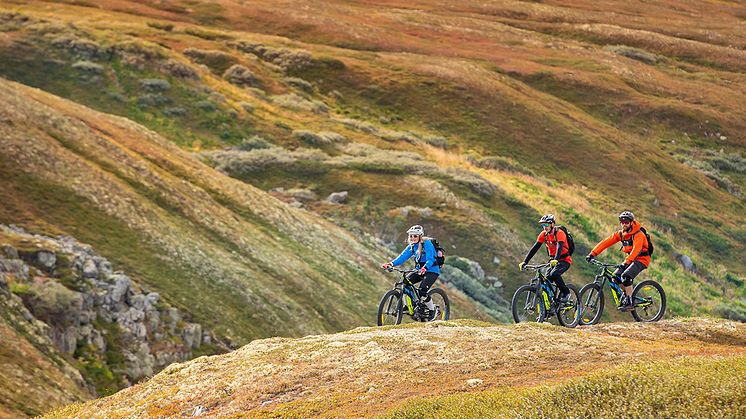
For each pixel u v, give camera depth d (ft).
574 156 403.34
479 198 305.53
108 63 364.99
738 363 47.14
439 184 304.50
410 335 75.10
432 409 48.73
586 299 83.15
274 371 67.97
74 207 171.94
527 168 383.65
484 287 244.83
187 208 200.75
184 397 66.28
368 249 249.55
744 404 40.14
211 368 73.36
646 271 280.31
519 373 59.11
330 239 233.96
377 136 377.09
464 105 433.48
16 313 125.08
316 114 389.19
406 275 85.61
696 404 40.98
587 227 311.06
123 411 66.69
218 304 164.76
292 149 333.83
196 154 305.94
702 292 284.61
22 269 137.90
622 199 373.81
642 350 65.72
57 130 204.23
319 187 296.71
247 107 363.15
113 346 136.87
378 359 67.56
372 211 279.90
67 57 360.28
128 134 240.73
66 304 132.36
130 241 170.40
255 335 161.89
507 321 226.58
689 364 49.29
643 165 409.28
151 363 138.92
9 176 170.40
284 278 190.60
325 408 55.67
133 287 153.17
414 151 364.58
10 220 155.94
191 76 375.04
